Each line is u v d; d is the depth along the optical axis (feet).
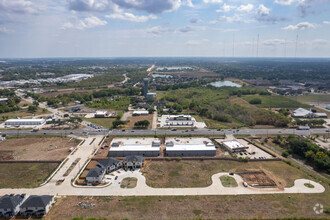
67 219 276.00
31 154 462.60
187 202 310.45
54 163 423.64
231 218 279.49
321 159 422.00
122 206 301.43
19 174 382.83
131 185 351.67
